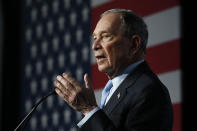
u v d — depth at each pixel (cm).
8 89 893
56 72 837
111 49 366
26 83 875
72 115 798
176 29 687
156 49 705
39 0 882
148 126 334
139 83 353
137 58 375
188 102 665
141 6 739
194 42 670
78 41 817
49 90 840
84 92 337
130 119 339
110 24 370
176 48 683
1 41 913
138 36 374
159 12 712
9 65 901
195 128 655
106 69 371
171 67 685
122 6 767
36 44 873
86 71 797
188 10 682
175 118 671
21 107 874
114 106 352
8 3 920
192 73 667
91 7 812
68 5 843
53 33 854
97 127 331
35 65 868
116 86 369
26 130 854
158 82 355
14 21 909
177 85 675
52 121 823
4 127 890
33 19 886
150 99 340
